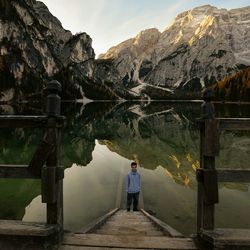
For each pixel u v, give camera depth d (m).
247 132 36.62
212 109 4.92
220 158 22.36
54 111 4.89
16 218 10.70
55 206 5.02
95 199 13.18
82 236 5.36
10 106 76.81
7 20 127.69
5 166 4.92
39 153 4.90
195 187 15.30
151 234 6.97
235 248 4.61
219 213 10.93
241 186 14.45
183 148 29.48
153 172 18.97
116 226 8.05
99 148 29.03
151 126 49.84
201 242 5.02
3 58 113.19
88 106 120.19
